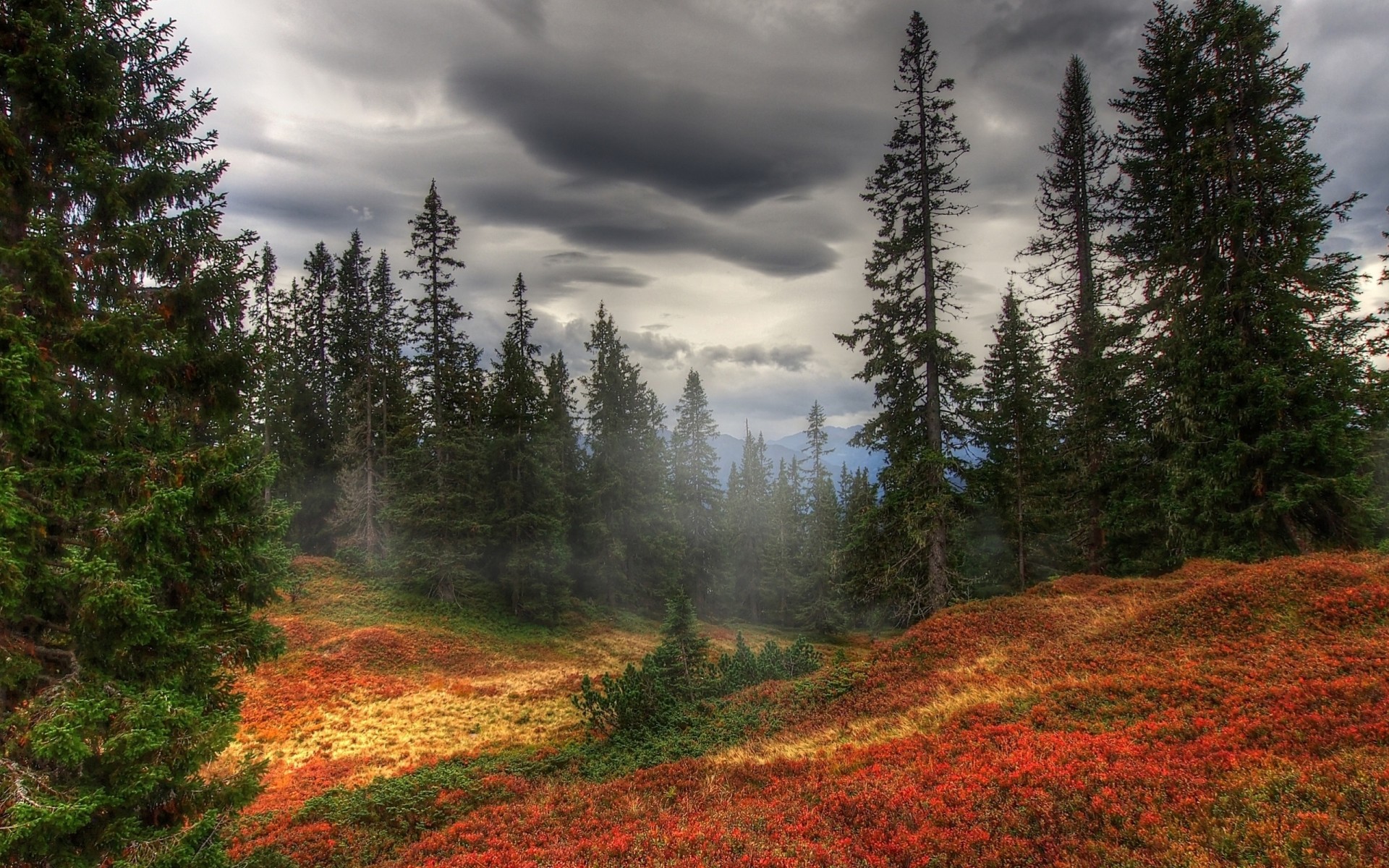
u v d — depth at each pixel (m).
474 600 37.28
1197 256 20.97
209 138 10.48
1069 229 26.88
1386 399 18.25
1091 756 8.74
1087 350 26.41
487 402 39.38
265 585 10.26
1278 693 9.46
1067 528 30.31
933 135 21.34
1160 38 22.19
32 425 6.71
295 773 17.39
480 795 12.65
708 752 14.16
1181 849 6.20
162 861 6.88
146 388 8.84
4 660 6.82
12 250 7.26
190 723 7.34
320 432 43.47
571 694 25.28
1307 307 18.78
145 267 9.44
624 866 7.95
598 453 45.81
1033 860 6.82
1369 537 18.72
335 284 45.44
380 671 26.27
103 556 7.34
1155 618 14.96
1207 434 20.22
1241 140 20.09
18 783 6.07
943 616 19.22
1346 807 6.28
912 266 21.69
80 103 8.53
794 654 20.31
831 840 8.11
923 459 20.78
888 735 12.59
